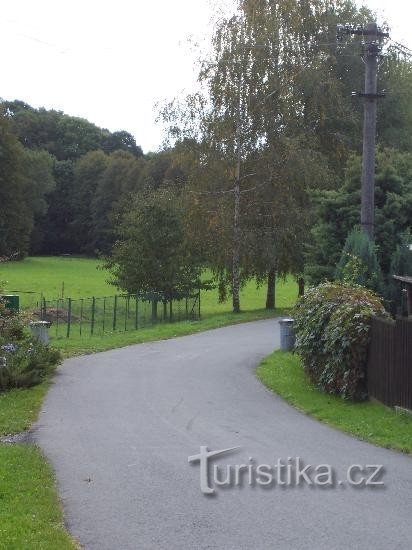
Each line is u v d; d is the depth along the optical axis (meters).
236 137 34.69
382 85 41.12
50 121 115.19
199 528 7.04
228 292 39.59
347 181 24.38
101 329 31.86
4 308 18.94
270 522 7.21
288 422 12.59
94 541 6.71
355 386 14.32
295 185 34.31
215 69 34.22
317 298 16.19
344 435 11.51
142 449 10.45
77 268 79.44
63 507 7.72
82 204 104.94
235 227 35.12
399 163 24.70
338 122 38.06
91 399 14.81
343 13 38.97
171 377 17.75
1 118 78.75
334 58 36.22
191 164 35.22
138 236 36.66
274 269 37.09
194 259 37.41
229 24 34.06
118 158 101.88
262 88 34.34
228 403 14.44
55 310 35.66
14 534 6.56
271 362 19.61
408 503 7.86
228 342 24.98
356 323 14.38
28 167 89.69
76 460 9.81
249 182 35.12
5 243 80.94
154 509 7.65
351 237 19.34
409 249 19.81
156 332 27.94
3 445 10.45
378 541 6.67
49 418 12.89
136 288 36.81
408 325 12.48
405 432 11.33
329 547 6.52
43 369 17.12
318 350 15.62
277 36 34.16
